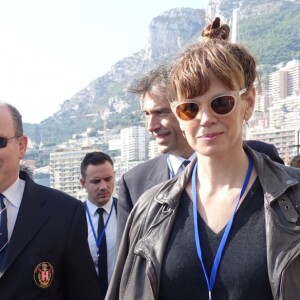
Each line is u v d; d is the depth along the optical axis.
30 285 2.50
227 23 1.79
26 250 2.55
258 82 1.65
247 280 1.42
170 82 1.62
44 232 2.62
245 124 1.68
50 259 2.58
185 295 1.52
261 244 1.45
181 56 1.60
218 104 1.49
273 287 1.38
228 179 1.60
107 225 4.62
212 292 1.47
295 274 1.40
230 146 1.54
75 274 2.67
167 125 2.77
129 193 2.98
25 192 2.71
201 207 1.62
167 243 1.61
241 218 1.51
